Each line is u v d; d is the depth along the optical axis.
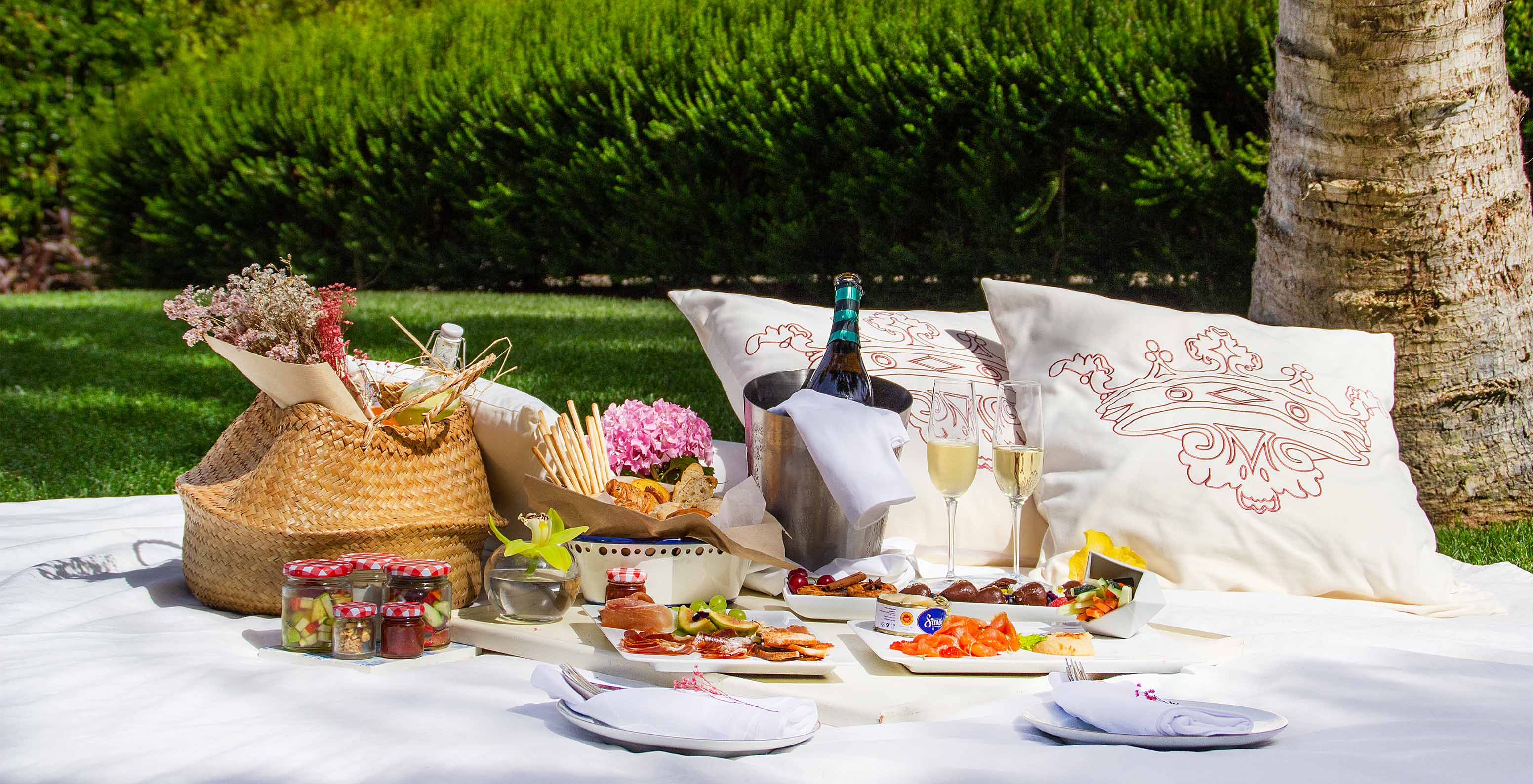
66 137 13.08
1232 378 2.79
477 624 2.11
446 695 1.76
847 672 1.94
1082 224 8.04
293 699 1.73
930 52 8.27
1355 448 2.68
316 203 11.30
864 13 8.62
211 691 1.75
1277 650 2.08
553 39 10.32
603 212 10.11
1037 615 2.21
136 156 12.14
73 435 5.28
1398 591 2.51
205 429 5.49
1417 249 3.90
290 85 11.44
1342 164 3.88
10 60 13.02
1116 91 7.55
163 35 13.81
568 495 2.30
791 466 2.48
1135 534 2.59
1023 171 8.05
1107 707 1.60
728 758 1.54
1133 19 7.67
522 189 10.41
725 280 9.90
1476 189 3.88
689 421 2.85
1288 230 4.05
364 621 1.96
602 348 7.48
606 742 1.59
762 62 9.04
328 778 1.42
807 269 9.09
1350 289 3.96
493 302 9.80
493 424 2.58
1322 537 2.54
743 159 9.38
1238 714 1.60
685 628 2.04
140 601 2.33
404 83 10.97
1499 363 3.98
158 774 1.42
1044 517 2.77
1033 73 7.84
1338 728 1.67
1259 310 4.21
